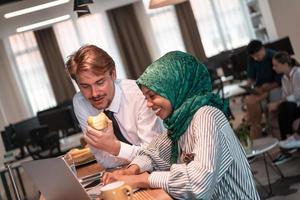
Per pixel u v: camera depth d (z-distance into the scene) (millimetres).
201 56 11484
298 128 5000
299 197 4059
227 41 11688
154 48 11492
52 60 10859
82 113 2229
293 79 5598
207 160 1417
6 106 10422
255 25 10039
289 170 4852
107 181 1648
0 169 5832
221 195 1510
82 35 11148
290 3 8266
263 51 6539
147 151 1787
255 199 1561
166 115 1585
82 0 2984
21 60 10758
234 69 8406
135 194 1484
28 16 5098
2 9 4211
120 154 1927
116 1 8664
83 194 1388
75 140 6906
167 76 1545
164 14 11539
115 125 2127
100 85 1891
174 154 1657
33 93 10820
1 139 7453
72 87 10883
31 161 1494
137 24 11383
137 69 11375
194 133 1489
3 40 10484
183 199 1443
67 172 1366
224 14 11664
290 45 7824
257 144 4508
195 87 1578
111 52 11352
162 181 1474
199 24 11648
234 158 1510
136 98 2059
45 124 7379
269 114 6008
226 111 1607
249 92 6695
